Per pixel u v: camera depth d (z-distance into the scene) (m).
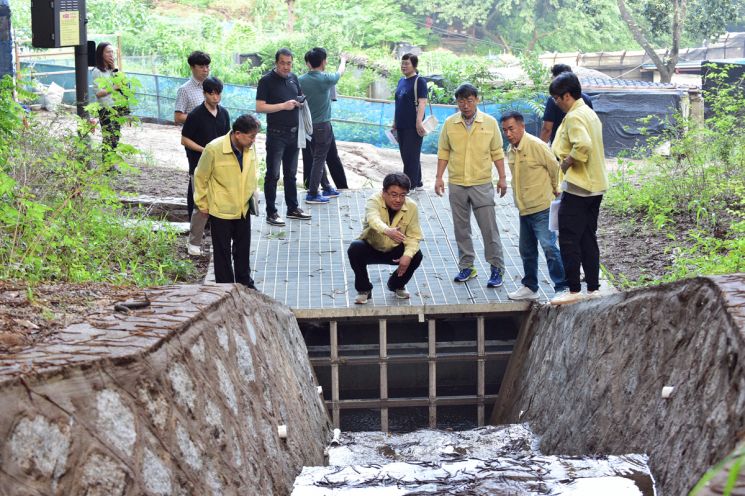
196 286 4.80
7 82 7.10
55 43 8.63
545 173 7.50
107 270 6.78
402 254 7.71
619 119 20.50
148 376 3.07
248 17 44.81
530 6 46.91
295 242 9.50
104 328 3.47
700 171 11.00
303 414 5.95
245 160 7.26
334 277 8.55
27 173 7.01
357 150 19.81
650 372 4.38
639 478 3.87
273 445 4.62
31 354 2.89
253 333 4.94
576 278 6.83
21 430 2.37
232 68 30.38
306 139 10.15
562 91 6.49
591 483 3.87
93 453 2.62
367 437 7.22
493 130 8.07
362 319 8.09
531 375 7.27
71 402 2.62
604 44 47.19
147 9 38.12
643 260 8.91
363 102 21.09
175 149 17.33
